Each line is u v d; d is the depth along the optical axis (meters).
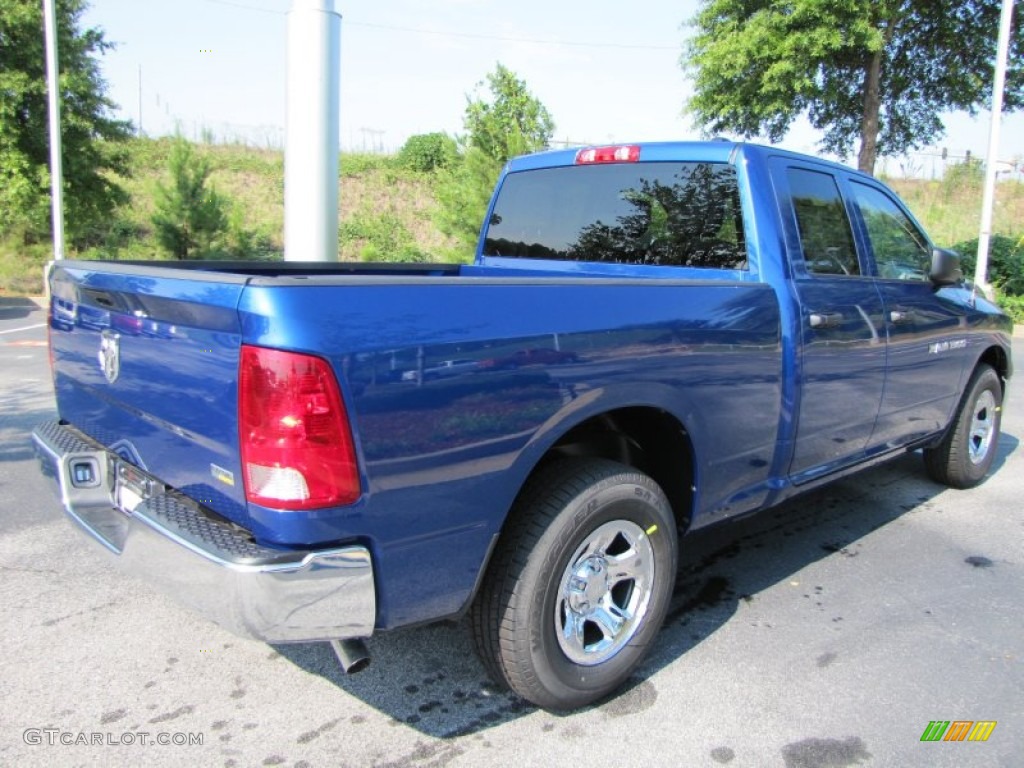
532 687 2.68
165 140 31.08
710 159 3.71
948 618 3.65
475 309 2.38
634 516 2.88
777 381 3.44
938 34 17.03
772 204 3.56
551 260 4.42
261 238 22.47
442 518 2.37
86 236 21.92
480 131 14.10
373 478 2.20
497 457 2.44
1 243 19.34
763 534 4.68
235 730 2.74
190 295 2.29
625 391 2.77
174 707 2.86
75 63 17.77
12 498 4.89
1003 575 4.13
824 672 3.17
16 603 3.58
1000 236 17.84
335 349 2.10
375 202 27.53
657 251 3.92
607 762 2.61
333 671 3.12
